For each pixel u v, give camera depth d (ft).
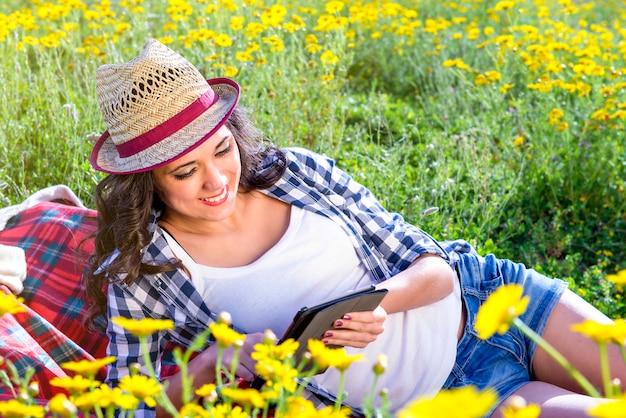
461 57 19.80
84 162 11.77
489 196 12.84
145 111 6.69
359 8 20.67
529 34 17.60
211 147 6.65
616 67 17.69
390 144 14.10
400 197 12.09
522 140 13.65
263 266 7.14
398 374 7.11
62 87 15.53
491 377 7.22
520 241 12.56
